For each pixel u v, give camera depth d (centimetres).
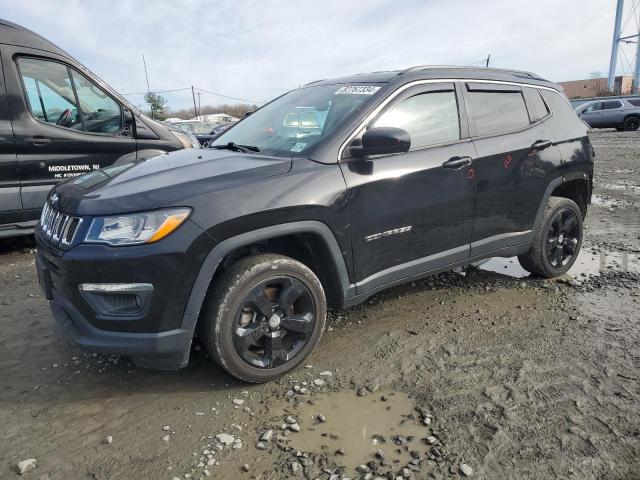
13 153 517
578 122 458
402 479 213
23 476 217
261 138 353
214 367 305
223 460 226
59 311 287
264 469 221
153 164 322
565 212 438
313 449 233
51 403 270
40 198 538
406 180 323
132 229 248
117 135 589
